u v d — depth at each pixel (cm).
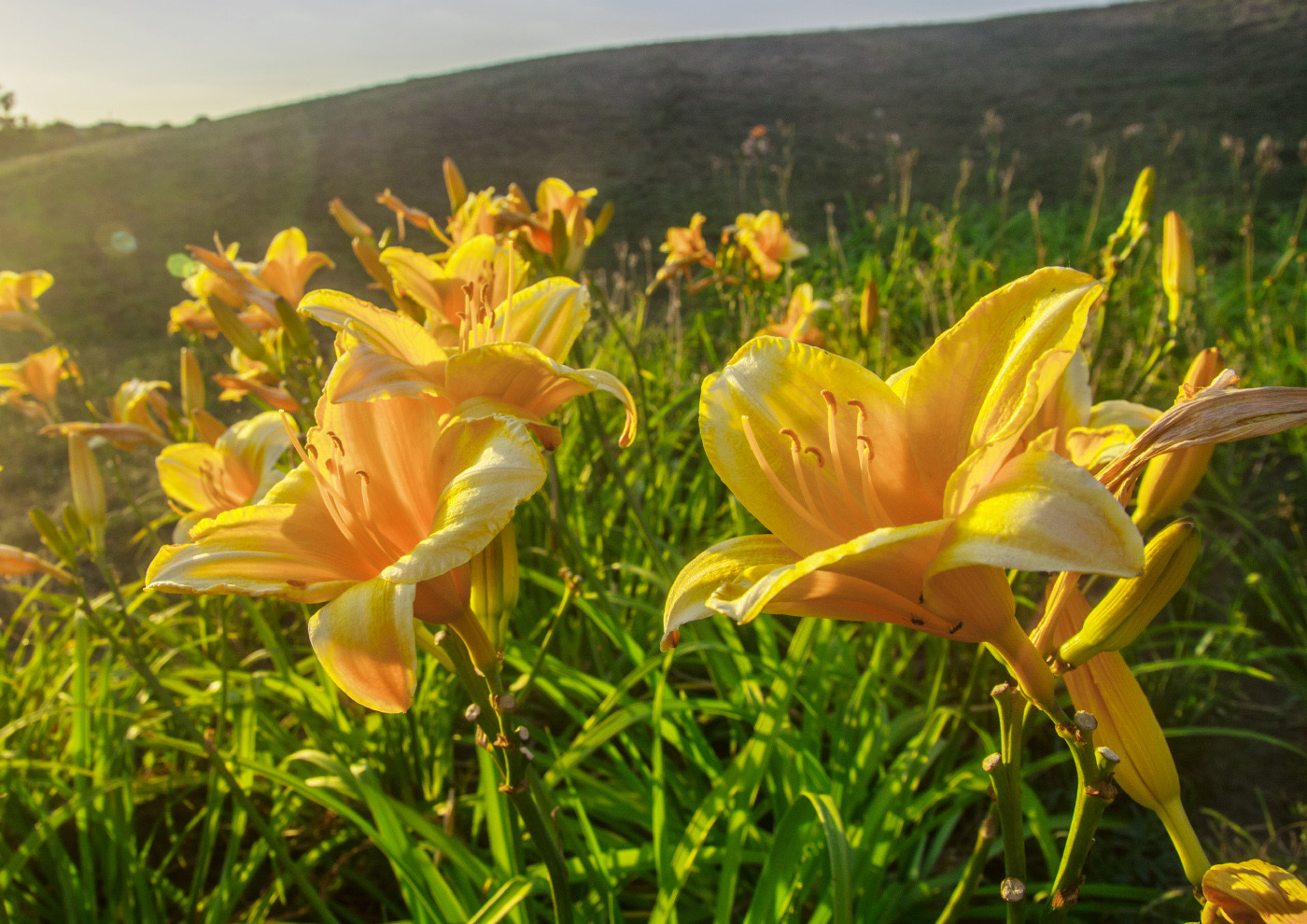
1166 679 61
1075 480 18
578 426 78
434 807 53
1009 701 23
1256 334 100
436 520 25
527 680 34
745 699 47
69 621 69
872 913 40
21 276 59
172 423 64
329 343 134
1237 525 80
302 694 55
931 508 25
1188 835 23
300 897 52
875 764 44
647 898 47
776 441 25
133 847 48
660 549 60
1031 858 51
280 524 29
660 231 214
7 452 118
